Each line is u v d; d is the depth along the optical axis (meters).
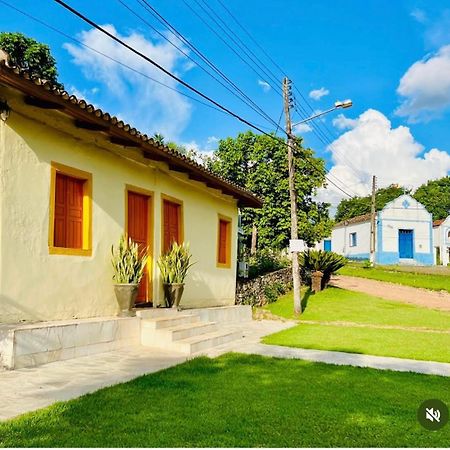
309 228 22.89
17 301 6.75
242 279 16.62
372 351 8.93
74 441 3.82
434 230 44.69
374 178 37.75
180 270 10.38
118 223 9.13
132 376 6.12
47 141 7.46
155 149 9.11
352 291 20.09
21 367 6.16
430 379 6.66
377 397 5.55
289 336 10.58
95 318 8.05
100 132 8.51
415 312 15.26
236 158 23.48
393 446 4.04
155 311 9.25
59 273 7.55
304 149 22.80
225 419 4.52
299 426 4.42
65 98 6.73
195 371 6.57
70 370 6.28
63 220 7.92
